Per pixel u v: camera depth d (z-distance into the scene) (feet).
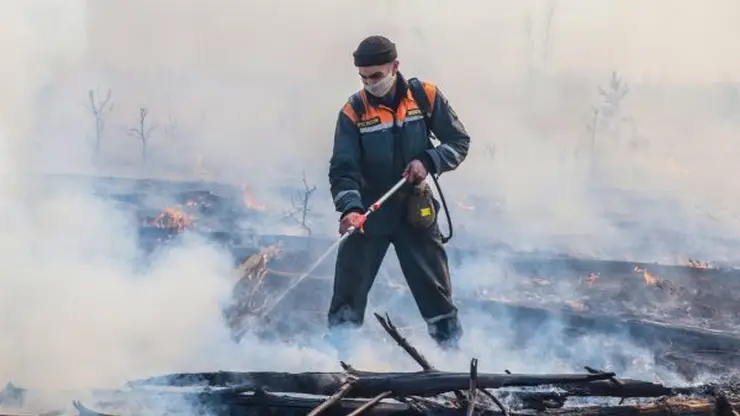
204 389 12.56
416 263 16.70
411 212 16.31
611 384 12.34
